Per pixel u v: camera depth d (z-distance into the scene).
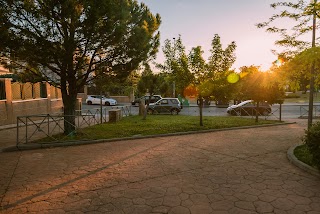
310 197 3.82
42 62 7.56
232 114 19.81
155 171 5.21
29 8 6.54
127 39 8.50
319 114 19.03
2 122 11.87
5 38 6.59
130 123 12.88
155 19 9.80
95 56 8.94
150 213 3.37
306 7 5.88
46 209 3.52
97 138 8.66
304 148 6.86
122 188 4.28
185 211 3.42
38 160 6.16
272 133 10.24
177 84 12.07
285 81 5.62
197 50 11.58
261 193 4.00
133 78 12.20
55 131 10.55
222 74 11.62
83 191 4.16
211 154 6.66
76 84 9.34
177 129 10.68
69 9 6.85
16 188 4.32
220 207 3.52
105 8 7.18
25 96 13.89
